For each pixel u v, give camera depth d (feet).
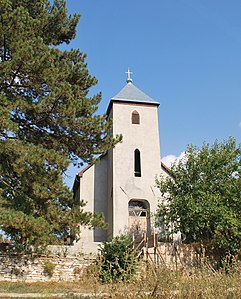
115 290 19.44
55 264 53.01
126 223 78.84
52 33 59.21
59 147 52.44
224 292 18.88
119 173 82.79
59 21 59.41
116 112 88.99
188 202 65.98
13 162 45.73
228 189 68.03
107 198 86.84
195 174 71.77
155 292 18.48
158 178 84.28
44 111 49.11
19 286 44.91
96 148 52.95
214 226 64.18
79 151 52.90
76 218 46.93
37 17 57.00
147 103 91.40
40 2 58.95
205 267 21.90
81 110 51.06
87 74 56.29
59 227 45.98
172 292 18.58
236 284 19.49
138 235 79.61
